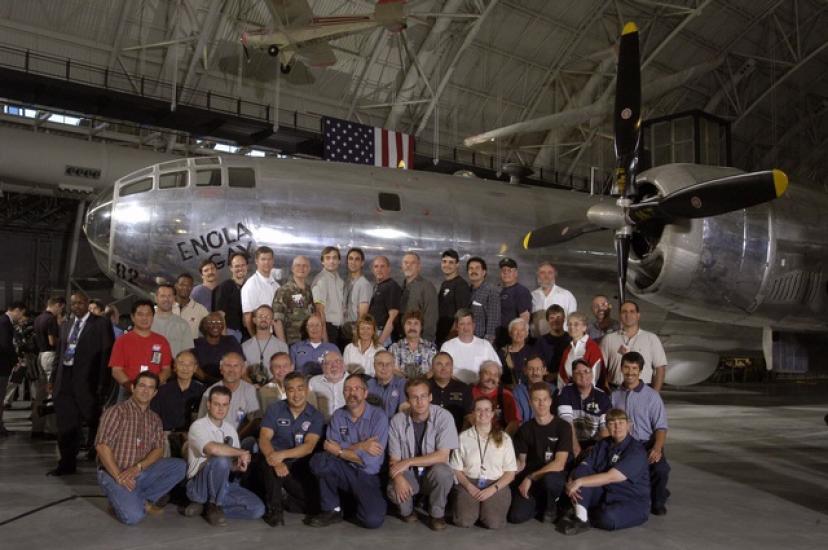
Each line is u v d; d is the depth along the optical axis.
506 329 7.89
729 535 5.11
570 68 29.03
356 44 24.41
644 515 5.29
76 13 19.94
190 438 5.55
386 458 5.76
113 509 5.40
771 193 8.46
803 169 37.69
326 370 6.32
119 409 5.48
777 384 25.86
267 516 5.41
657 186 9.60
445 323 8.00
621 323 7.16
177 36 21.14
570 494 5.26
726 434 10.58
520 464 5.73
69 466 7.07
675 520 5.54
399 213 10.98
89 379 7.20
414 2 22.70
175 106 20.88
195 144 25.48
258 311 6.93
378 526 5.28
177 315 7.13
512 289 8.00
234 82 23.52
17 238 24.27
